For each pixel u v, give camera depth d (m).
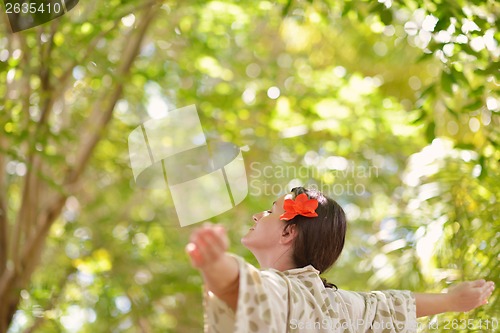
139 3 8.59
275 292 3.23
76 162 9.17
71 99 10.09
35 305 9.47
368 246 9.23
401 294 3.86
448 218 6.70
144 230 11.23
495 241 6.18
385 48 11.59
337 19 9.78
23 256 8.80
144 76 9.53
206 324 3.11
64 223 11.37
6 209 8.88
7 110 7.54
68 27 7.70
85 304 10.62
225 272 2.93
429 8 6.34
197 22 9.84
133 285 10.76
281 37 11.86
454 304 3.92
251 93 10.27
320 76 10.16
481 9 6.72
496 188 6.56
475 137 8.23
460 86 6.30
